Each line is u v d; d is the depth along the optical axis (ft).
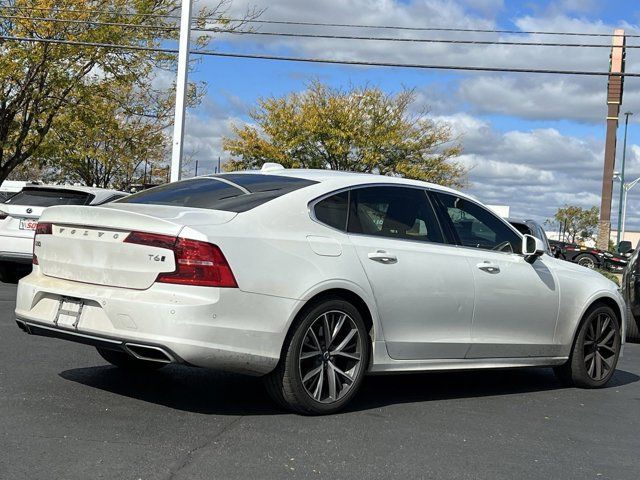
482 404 19.70
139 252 15.70
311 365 16.96
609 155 109.50
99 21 75.97
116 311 15.57
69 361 21.38
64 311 16.58
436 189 20.43
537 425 17.83
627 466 14.99
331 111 116.67
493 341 20.25
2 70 70.49
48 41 66.85
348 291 17.25
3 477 12.28
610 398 21.76
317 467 13.69
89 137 82.69
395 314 18.13
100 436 14.65
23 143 79.30
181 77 59.57
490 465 14.48
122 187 117.19
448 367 19.42
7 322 27.45
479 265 19.97
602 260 103.14
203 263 15.31
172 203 17.79
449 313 19.20
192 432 15.28
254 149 119.75
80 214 16.76
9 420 15.33
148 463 13.30
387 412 17.99
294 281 16.30
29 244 40.27
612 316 23.31
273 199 17.19
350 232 17.97
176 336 15.03
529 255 21.18
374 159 116.06
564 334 22.13
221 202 17.33
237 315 15.56
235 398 18.35
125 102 83.76
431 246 19.40
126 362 20.42
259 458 13.97
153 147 100.73
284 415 16.99
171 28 78.59
